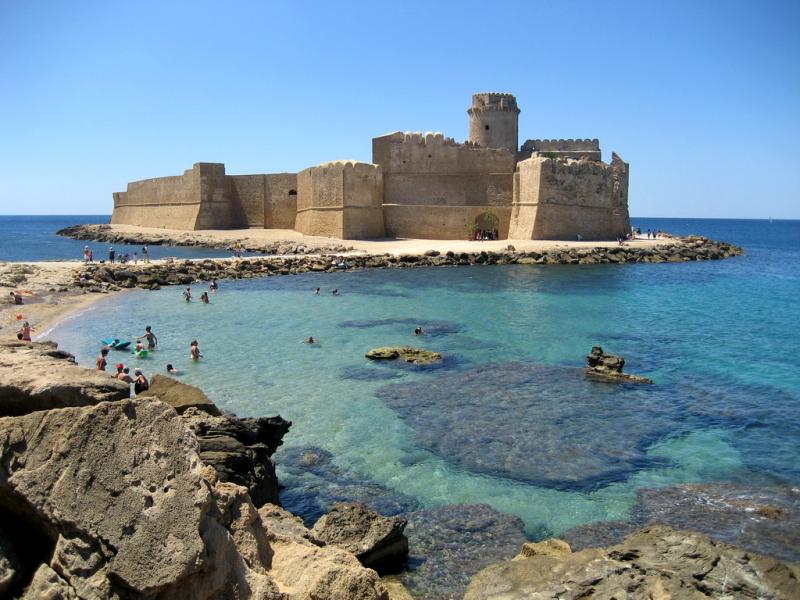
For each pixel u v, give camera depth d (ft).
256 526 25.96
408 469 50.06
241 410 62.59
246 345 89.71
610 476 49.08
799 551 38.29
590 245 212.84
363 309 118.93
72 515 19.51
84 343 89.04
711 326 107.14
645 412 63.21
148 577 18.94
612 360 76.28
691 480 48.52
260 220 270.46
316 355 84.48
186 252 223.51
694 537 32.78
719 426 59.57
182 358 82.43
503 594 29.78
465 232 239.50
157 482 20.39
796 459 52.26
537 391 69.56
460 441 55.52
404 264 188.85
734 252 264.52
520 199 234.79
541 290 144.87
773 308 124.88
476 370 77.87
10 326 96.58
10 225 634.84
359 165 232.12
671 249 224.94
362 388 70.23
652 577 29.76
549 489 46.96
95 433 20.56
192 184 273.54
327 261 182.91
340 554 27.25
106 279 144.05
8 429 20.57
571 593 29.40
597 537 40.34
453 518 42.65
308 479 48.21
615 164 254.68
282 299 129.59
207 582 20.12
